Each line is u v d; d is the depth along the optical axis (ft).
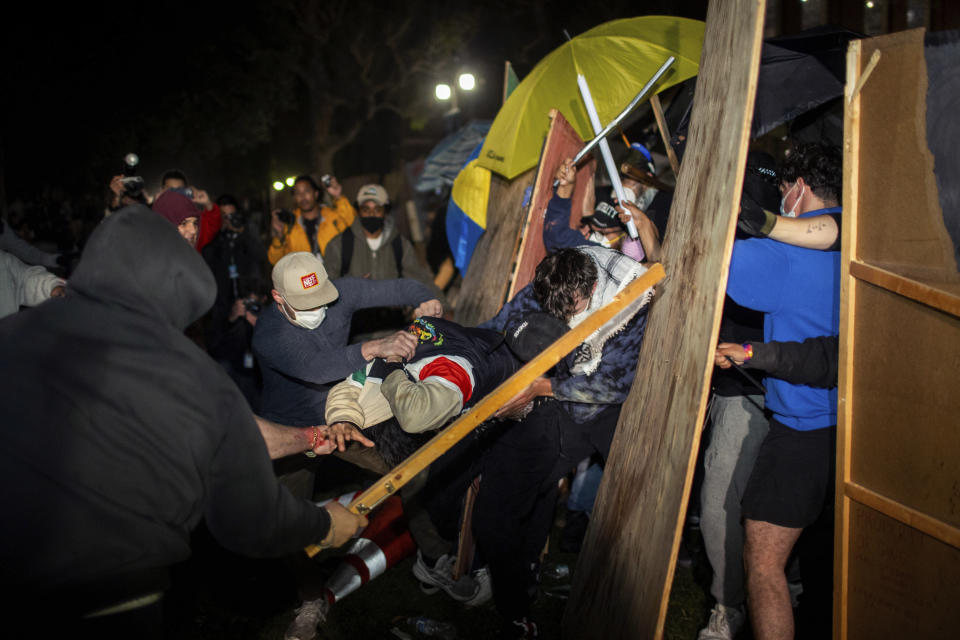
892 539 7.13
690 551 12.21
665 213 11.55
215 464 5.49
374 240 16.78
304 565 10.03
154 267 5.48
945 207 6.32
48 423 4.95
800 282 8.13
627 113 11.08
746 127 7.11
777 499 8.16
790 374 7.89
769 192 10.05
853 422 7.38
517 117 13.60
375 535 10.76
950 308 6.33
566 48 12.91
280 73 68.95
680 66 11.94
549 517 10.59
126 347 5.24
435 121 97.55
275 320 9.71
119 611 5.18
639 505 8.50
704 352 7.34
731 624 9.51
